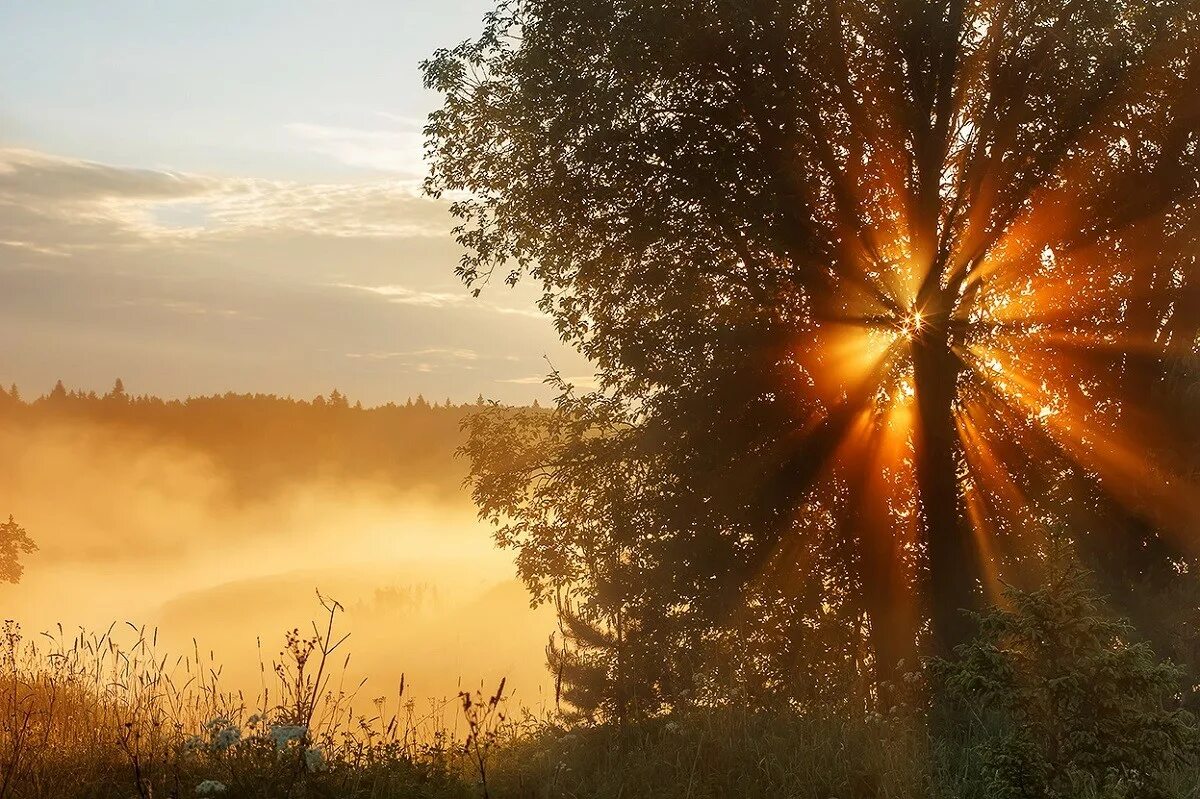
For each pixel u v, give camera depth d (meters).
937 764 8.48
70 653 9.19
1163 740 7.47
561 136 18.44
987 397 19.25
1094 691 7.64
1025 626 7.85
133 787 6.70
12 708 7.91
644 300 19.28
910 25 17.56
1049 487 18.38
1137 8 17.53
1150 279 18.11
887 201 19.02
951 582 18.19
